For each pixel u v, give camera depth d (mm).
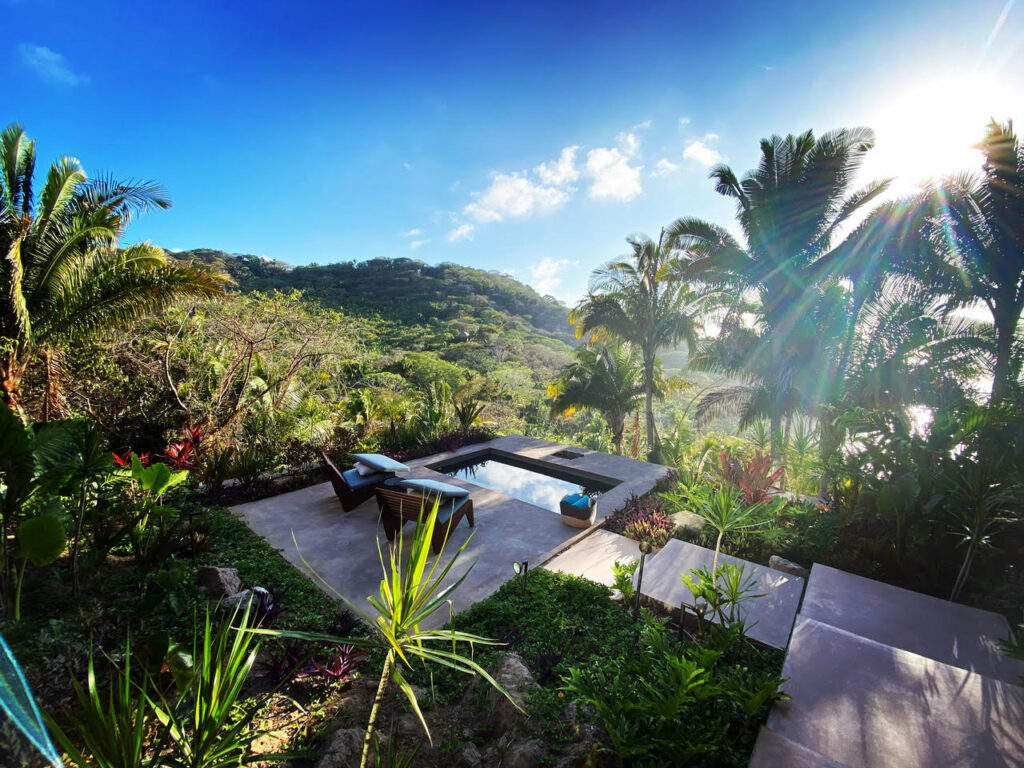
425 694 3490
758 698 2867
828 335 11945
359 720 3193
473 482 10570
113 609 4215
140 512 5297
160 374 11602
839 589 4887
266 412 11648
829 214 12641
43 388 9523
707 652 3088
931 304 10406
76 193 10438
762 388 13336
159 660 3105
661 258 17594
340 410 15172
